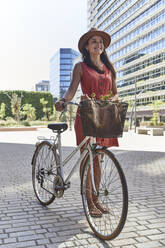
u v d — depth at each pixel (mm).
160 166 6996
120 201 2617
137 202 3750
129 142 15445
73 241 2475
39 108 66250
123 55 73000
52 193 3295
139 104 65250
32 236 2588
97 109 2443
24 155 9281
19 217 3123
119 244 2406
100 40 3158
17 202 3752
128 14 69438
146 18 61375
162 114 55750
